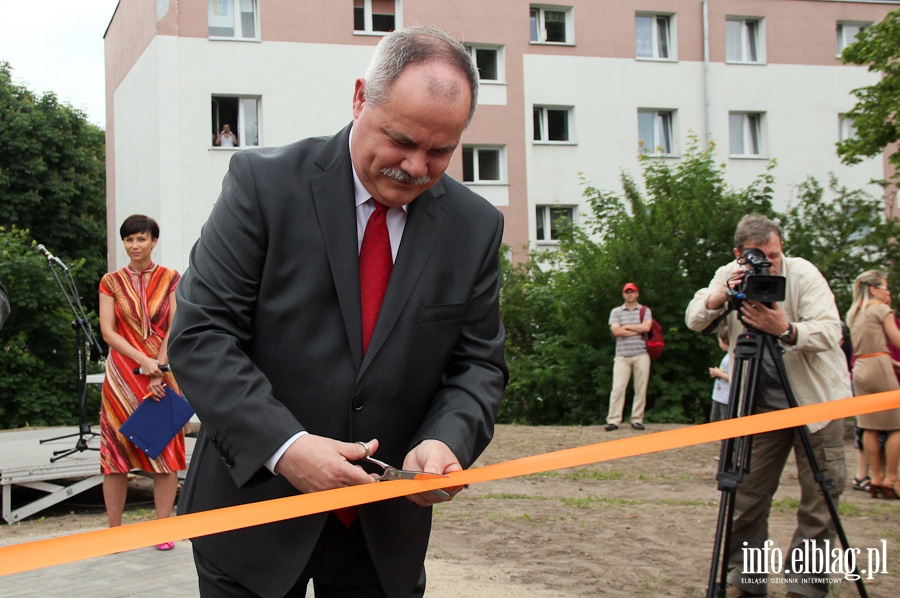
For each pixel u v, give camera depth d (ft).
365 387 6.64
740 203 50.90
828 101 96.12
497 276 7.42
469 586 14.79
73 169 96.68
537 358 56.54
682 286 48.75
